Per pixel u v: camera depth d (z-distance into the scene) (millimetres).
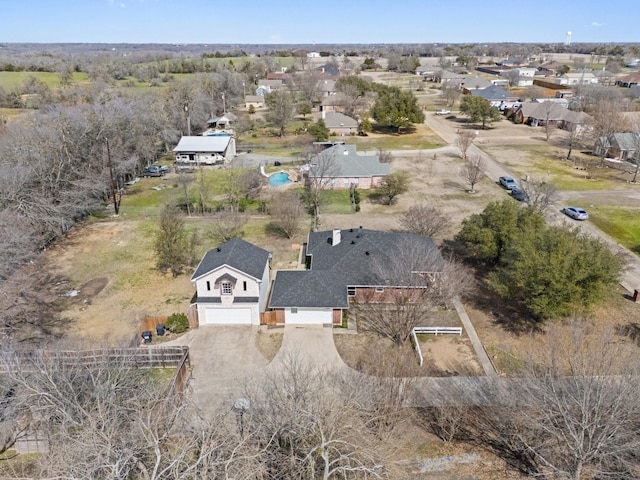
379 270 32844
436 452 21281
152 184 62500
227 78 126062
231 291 30984
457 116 111375
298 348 29000
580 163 71625
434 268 32219
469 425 22969
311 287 31734
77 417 19297
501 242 36031
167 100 94938
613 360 21719
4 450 21062
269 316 31312
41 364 21250
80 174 51656
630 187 60344
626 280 36906
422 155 77250
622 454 18672
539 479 19531
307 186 59781
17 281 33625
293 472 16078
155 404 20094
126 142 63531
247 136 92188
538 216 36875
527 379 22875
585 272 28375
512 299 34031
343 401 18750
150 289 36062
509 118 108000
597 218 49719
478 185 61531
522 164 71500
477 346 29234
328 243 37656
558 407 18688
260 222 49125
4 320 29797
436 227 42625
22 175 42406
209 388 25562
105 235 46000
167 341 29781
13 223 36938
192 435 17391
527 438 20766
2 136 53188
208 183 61469
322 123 86375
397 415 20641
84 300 34500
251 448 15930
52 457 15789
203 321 31516
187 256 39000
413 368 25656
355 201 53844
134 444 15406
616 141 72750
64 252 42281
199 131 93125
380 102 94312
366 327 31188
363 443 17172
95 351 24766
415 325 29391
